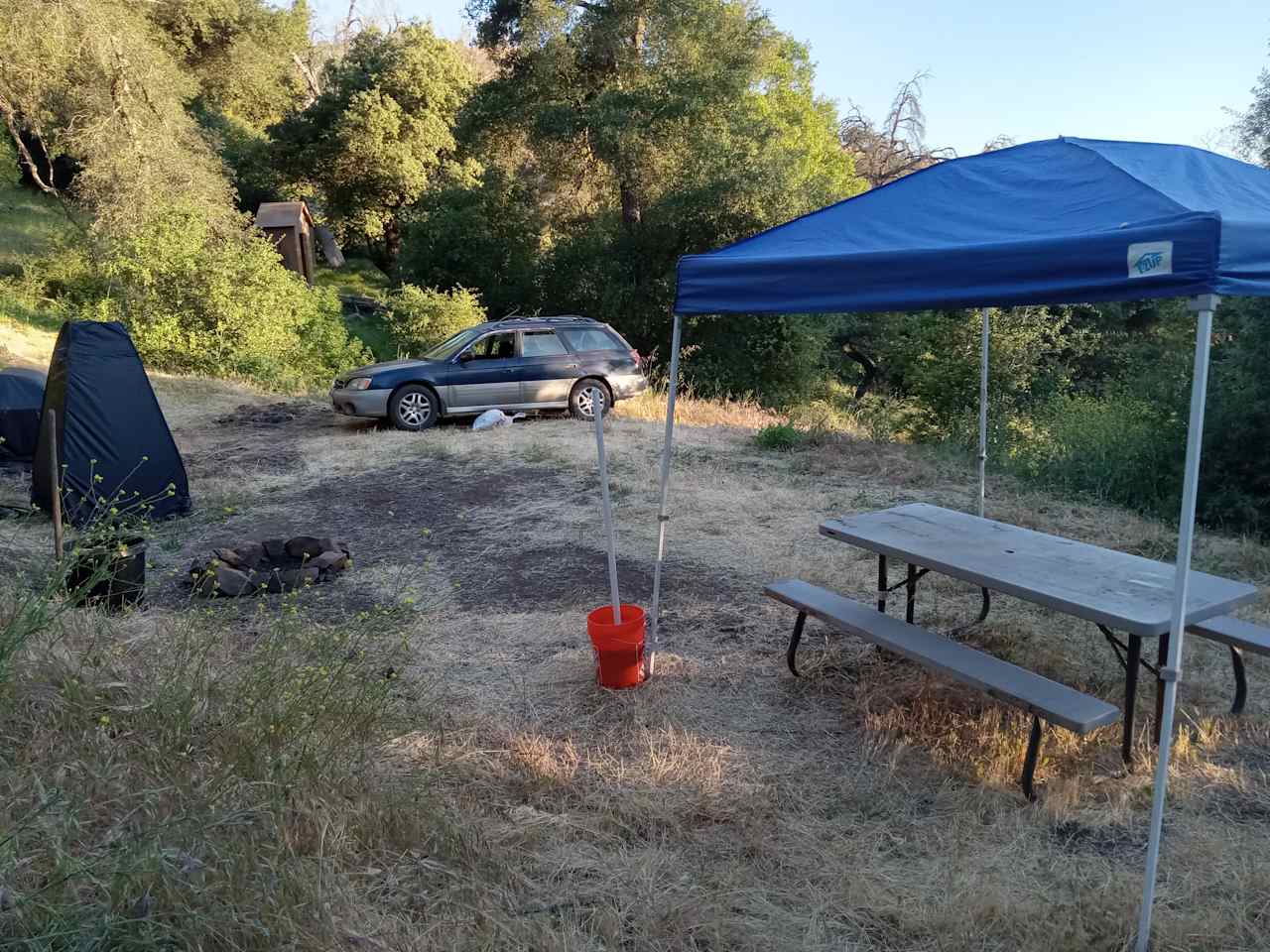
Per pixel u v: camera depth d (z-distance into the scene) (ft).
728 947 9.05
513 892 9.77
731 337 83.61
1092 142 13.73
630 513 26.43
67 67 77.61
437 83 129.70
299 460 35.22
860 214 14.34
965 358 45.09
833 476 30.81
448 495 29.63
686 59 92.22
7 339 57.77
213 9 110.83
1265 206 11.86
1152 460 30.66
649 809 11.44
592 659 16.28
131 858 8.21
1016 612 18.10
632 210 94.73
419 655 16.48
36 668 12.22
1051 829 10.96
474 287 102.17
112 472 26.17
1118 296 9.36
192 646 14.51
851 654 16.25
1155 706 13.56
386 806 10.60
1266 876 9.86
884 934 9.25
